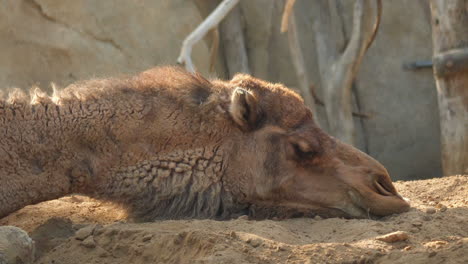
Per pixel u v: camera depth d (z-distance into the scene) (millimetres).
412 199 13539
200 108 11742
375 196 11375
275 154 11648
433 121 29578
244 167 11648
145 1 25656
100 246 9562
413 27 29406
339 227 10469
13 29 22797
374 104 29719
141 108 11602
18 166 10930
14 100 11289
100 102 11523
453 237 9305
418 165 29719
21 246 8695
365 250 8750
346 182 11469
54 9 23641
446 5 21266
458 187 14766
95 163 11320
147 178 11445
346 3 28594
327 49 28016
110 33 24781
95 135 11352
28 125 11125
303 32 29047
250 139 11719
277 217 11641
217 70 28062
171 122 11617
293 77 29156
